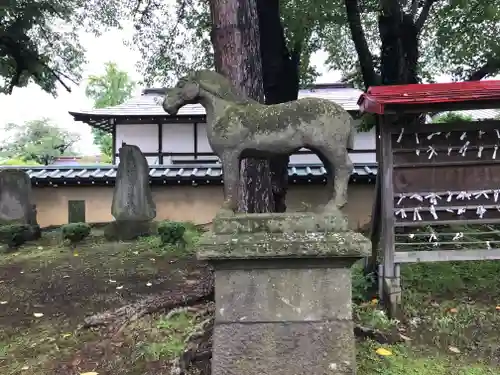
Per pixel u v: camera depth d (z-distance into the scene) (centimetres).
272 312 274
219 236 270
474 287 482
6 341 404
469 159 436
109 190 1095
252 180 486
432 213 439
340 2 826
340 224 272
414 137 438
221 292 275
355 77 1065
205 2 880
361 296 462
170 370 318
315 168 1082
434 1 819
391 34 815
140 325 413
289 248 263
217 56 478
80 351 374
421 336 377
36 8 962
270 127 276
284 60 810
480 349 351
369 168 1050
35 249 824
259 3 762
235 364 272
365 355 339
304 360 272
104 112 1527
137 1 943
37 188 1091
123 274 643
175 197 1080
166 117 1483
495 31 770
